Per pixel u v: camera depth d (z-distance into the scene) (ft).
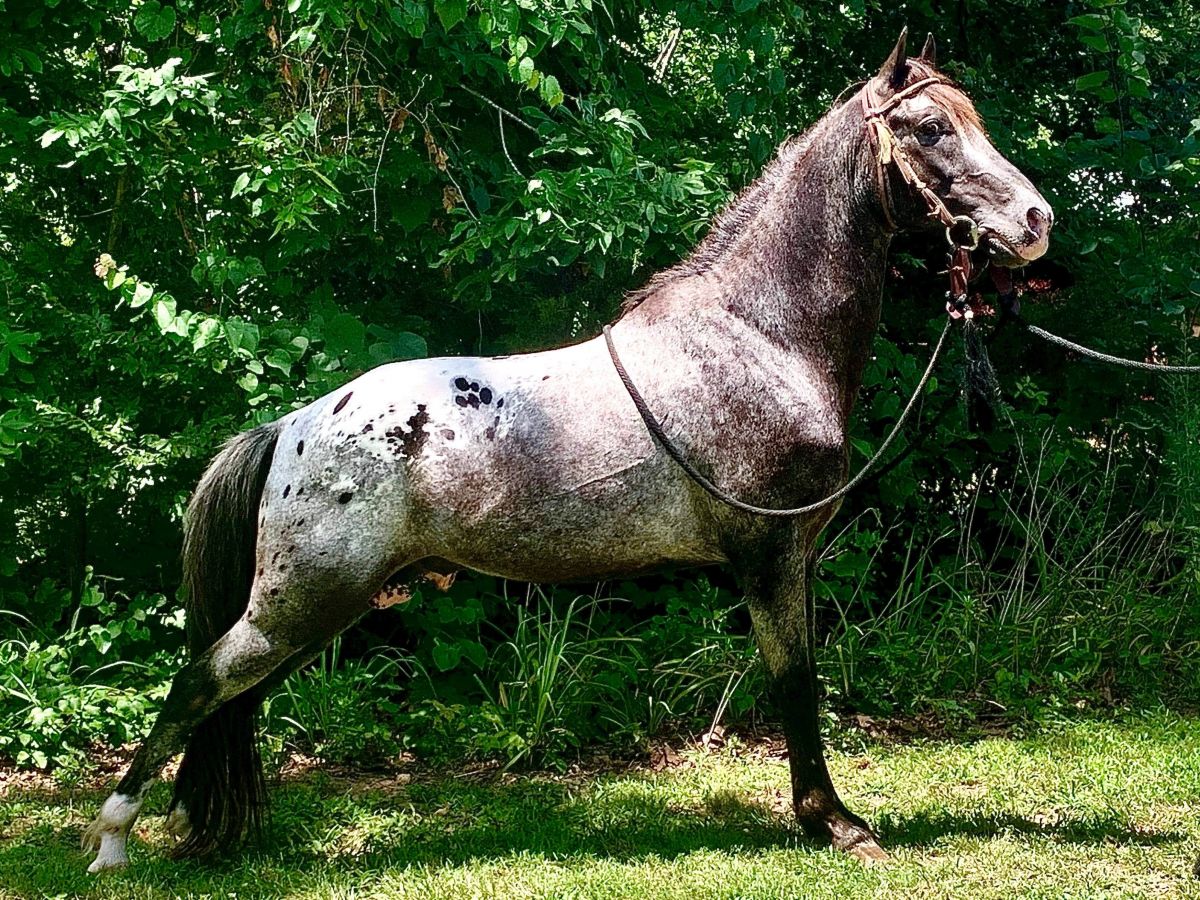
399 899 11.40
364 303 18.86
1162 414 21.50
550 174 15.87
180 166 16.85
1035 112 23.97
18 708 16.30
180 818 12.48
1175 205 22.29
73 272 18.33
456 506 11.95
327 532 11.81
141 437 17.29
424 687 17.90
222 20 17.12
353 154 17.89
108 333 16.78
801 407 12.14
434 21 16.63
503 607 19.31
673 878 11.76
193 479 18.03
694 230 16.94
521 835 13.37
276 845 12.94
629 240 17.34
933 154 11.80
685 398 12.08
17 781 15.51
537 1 15.52
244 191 16.70
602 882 11.67
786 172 12.65
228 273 16.62
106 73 18.76
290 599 11.87
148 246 19.03
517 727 16.58
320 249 18.12
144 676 17.70
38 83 18.22
